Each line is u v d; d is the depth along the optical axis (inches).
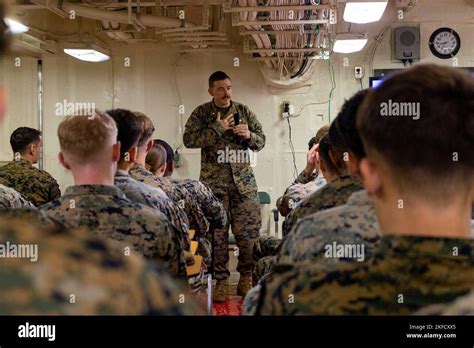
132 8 187.0
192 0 181.0
